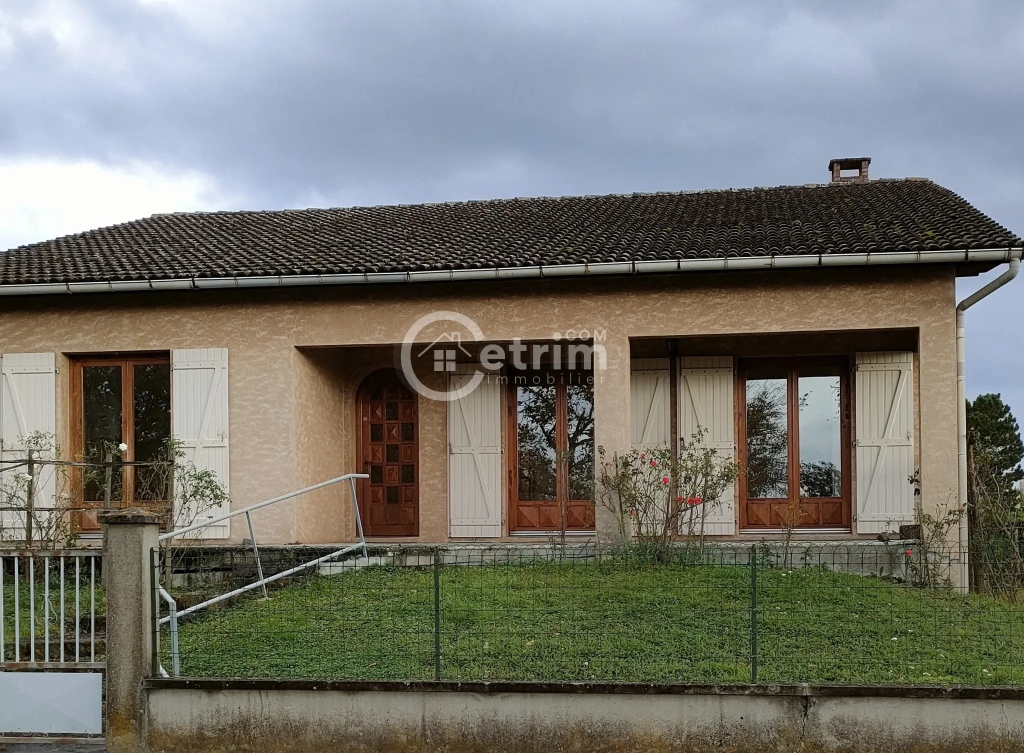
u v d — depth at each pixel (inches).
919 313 416.5
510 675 249.6
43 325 466.0
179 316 459.8
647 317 434.6
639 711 228.1
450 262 436.8
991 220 443.8
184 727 237.8
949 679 243.3
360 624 298.5
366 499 529.0
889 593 329.4
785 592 330.3
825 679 243.8
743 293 428.1
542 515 508.7
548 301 441.4
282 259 463.2
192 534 439.5
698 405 489.1
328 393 503.5
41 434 457.4
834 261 406.3
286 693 235.8
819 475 490.3
